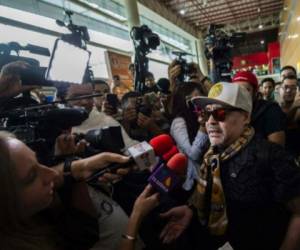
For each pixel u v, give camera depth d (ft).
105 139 3.19
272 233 2.93
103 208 3.14
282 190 2.80
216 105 3.18
